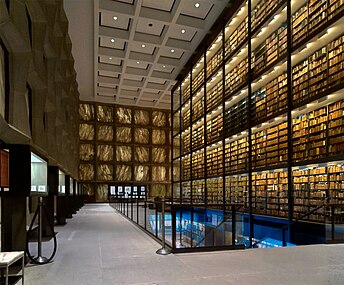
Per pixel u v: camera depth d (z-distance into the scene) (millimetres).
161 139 27781
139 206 8609
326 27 7699
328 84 7906
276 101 10461
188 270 3652
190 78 18938
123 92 24375
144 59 18438
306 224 7789
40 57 5730
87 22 14406
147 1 13820
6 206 4059
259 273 3510
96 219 10867
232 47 13844
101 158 25906
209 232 6289
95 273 3559
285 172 9789
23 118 4320
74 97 16562
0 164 3939
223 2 13141
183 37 16625
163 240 4750
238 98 13219
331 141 7855
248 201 11219
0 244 4004
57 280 3305
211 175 15664
